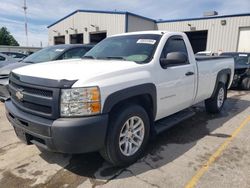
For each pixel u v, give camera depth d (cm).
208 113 588
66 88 258
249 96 845
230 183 283
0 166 318
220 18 1966
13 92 323
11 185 277
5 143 389
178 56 352
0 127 462
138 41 398
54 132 257
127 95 295
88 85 262
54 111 262
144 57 356
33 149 368
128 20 2105
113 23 2203
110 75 285
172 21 2266
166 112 388
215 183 283
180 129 469
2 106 614
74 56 693
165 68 363
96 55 415
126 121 304
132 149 325
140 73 322
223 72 562
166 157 348
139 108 322
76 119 257
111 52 404
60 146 261
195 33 2350
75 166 320
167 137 426
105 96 271
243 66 982
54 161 332
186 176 297
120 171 309
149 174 302
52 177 294
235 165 326
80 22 2559
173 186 276
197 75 449
